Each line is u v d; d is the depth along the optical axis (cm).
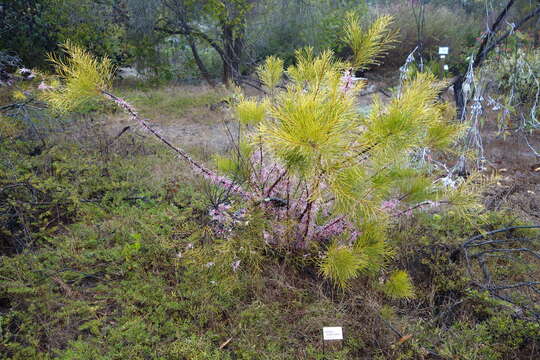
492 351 221
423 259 275
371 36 216
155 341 216
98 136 438
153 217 313
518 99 566
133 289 252
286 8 907
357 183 193
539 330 224
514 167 480
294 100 183
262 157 266
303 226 260
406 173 248
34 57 777
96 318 233
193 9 831
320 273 263
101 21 798
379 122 177
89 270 266
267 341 222
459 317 249
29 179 326
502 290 265
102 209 328
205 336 223
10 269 249
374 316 237
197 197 336
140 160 423
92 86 215
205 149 494
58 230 313
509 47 508
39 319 222
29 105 419
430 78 193
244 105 251
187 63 951
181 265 267
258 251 261
